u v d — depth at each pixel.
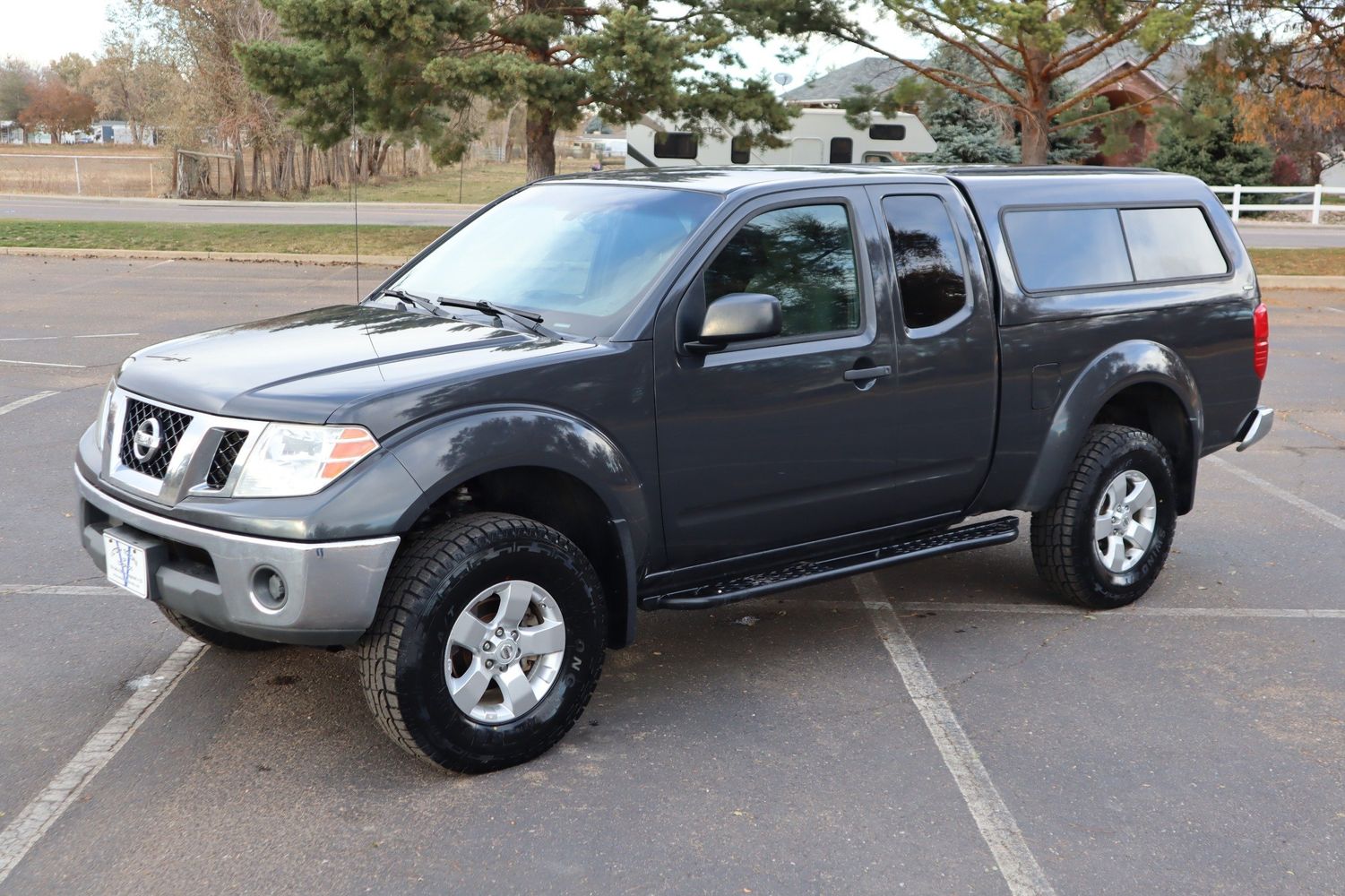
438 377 3.83
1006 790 3.94
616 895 3.32
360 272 19.80
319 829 3.63
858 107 22.06
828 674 4.89
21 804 3.75
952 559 6.53
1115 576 5.62
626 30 18.25
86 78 69.06
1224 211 6.16
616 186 4.98
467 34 18.52
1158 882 3.43
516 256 4.84
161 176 43.53
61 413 9.18
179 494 3.77
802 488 4.67
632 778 3.98
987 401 5.12
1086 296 5.44
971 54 20.75
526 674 4.10
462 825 3.66
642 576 4.40
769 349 4.50
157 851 3.49
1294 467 8.52
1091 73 32.84
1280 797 3.93
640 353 4.19
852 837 3.63
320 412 3.65
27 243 22.48
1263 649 5.23
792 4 19.77
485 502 4.27
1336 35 20.53
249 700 4.53
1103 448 5.49
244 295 16.66
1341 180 41.69
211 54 37.25
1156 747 4.27
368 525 3.60
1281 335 14.90
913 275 4.93
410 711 3.75
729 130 21.23
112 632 5.14
